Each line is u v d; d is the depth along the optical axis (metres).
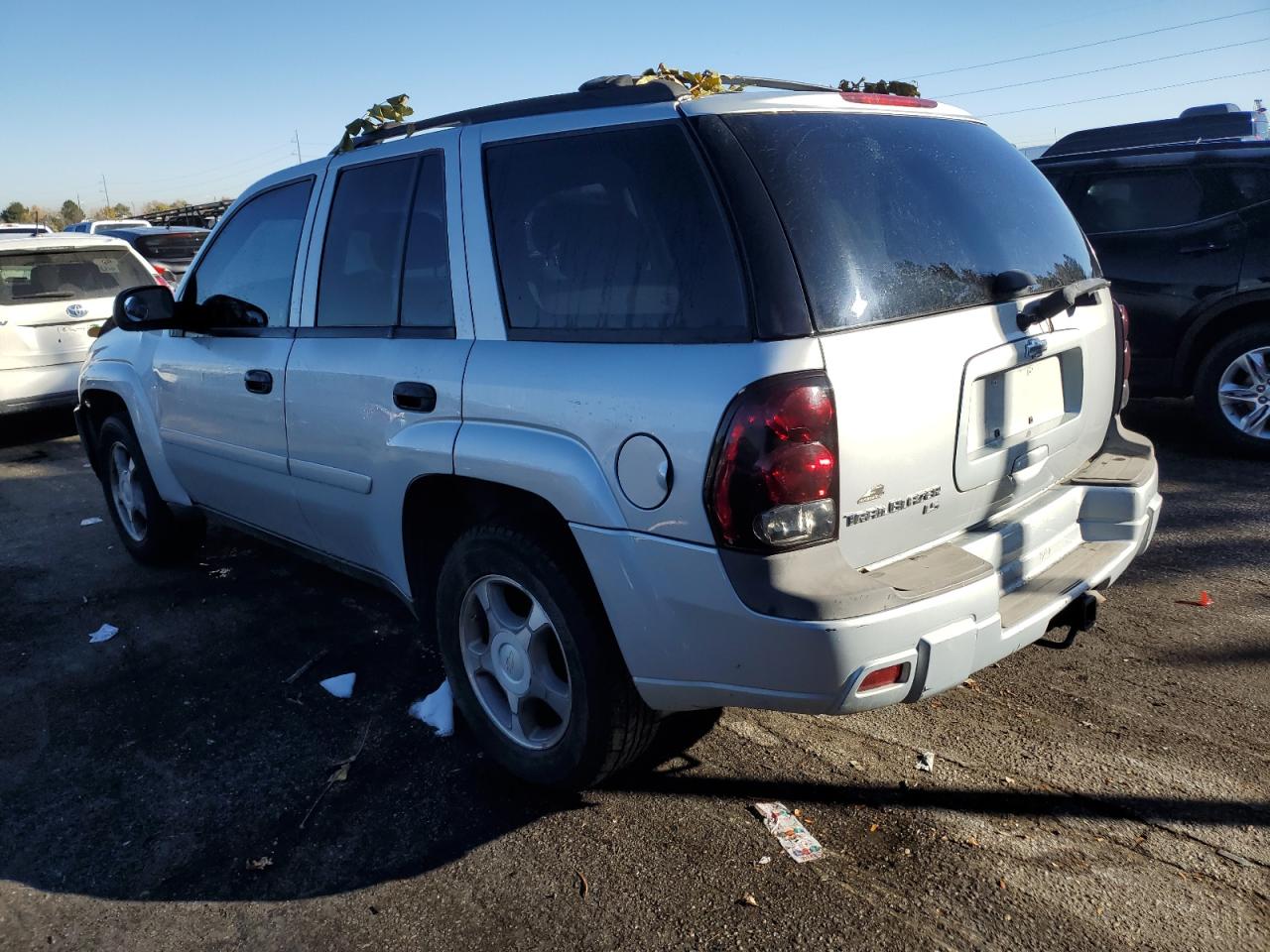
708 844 2.77
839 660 2.27
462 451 2.89
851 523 2.37
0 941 2.57
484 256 2.97
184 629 4.49
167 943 2.53
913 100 3.08
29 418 9.35
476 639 3.18
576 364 2.63
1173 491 5.61
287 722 3.61
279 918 2.60
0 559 5.65
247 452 4.06
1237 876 2.52
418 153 3.27
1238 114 9.55
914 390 2.46
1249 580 4.30
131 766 3.37
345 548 3.77
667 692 2.58
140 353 4.85
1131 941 2.32
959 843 2.70
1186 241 6.25
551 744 2.95
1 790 3.27
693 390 2.35
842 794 2.95
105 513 6.51
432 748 3.38
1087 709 3.35
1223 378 6.18
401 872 2.74
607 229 2.65
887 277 2.52
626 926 2.48
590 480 2.55
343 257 3.56
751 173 2.44
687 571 2.40
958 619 2.40
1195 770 2.96
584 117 2.77
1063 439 3.08
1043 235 3.16
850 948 2.36
